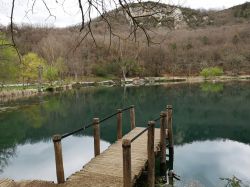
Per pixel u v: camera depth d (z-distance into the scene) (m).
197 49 76.62
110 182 6.55
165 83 52.97
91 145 14.37
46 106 26.89
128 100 30.27
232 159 11.77
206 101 28.50
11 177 10.48
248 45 81.38
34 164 11.83
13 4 2.12
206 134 16.36
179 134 16.48
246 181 9.35
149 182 7.41
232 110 23.47
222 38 83.75
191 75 68.81
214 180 9.38
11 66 27.25
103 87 46.91
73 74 56.59
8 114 22.92
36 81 47.47
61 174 6.59
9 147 14.38
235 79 60.78
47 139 15.73
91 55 56.38
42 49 45.69
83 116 21.77
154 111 23.38
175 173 9.98
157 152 9.16
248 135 15.99
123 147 5.76
